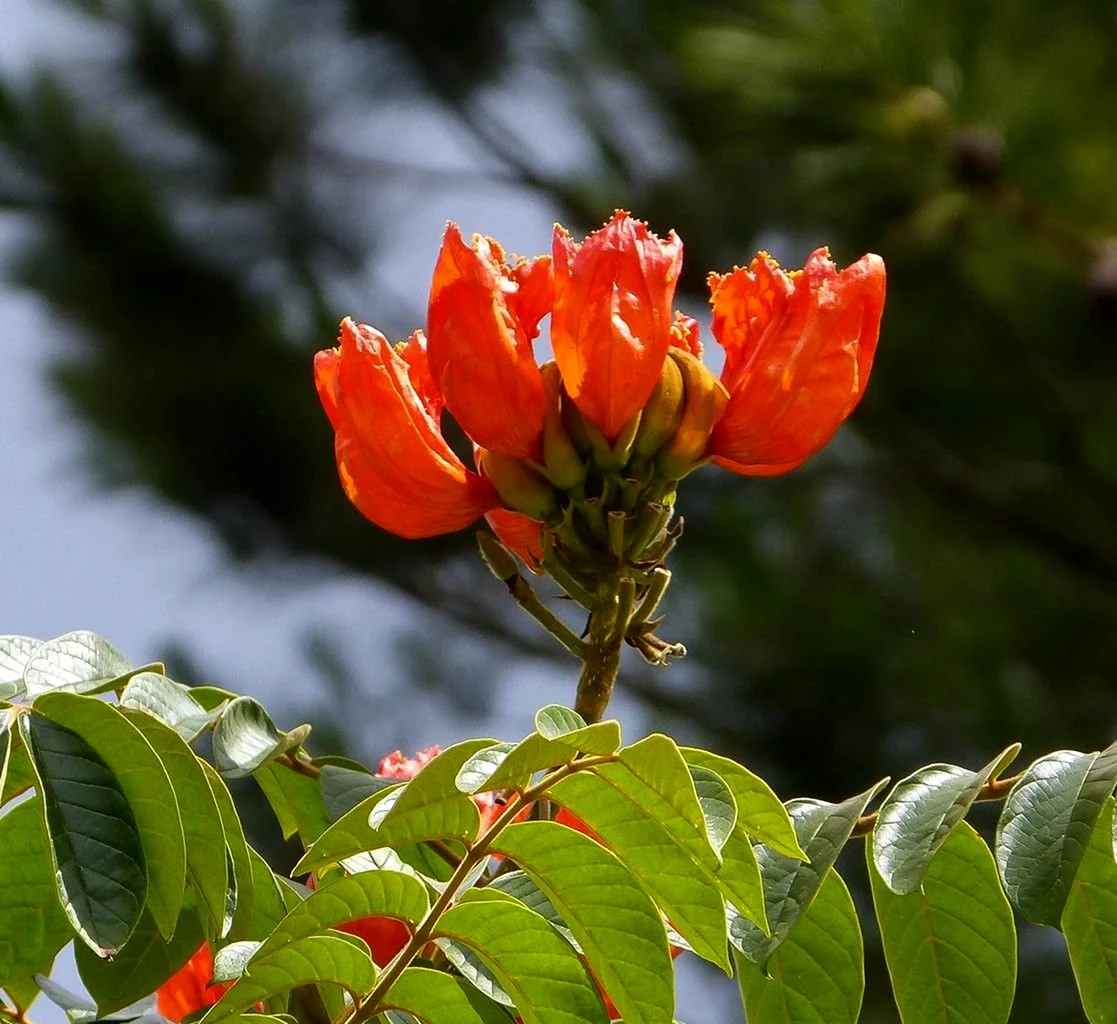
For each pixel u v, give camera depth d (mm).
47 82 15547
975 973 2615
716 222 14617
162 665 2602
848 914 2631
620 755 2166
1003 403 14938
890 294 14453
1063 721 13625
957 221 13203
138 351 15969
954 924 2619
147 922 2641
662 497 3266
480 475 3318
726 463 3324
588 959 2367
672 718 14234
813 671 13656
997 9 12578
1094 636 13820
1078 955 2535
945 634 14070
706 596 14453
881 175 12906
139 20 15852
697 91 14406
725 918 2318
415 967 2418
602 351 3109
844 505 15742
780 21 12812
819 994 2645
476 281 3127
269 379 15992
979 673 13625
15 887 2582
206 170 16312
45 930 2611
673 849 2283
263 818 12367
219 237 16156
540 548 3396
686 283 14875
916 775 2514
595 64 15781
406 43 16109
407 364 3383
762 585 14422
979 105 12359
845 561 15484
